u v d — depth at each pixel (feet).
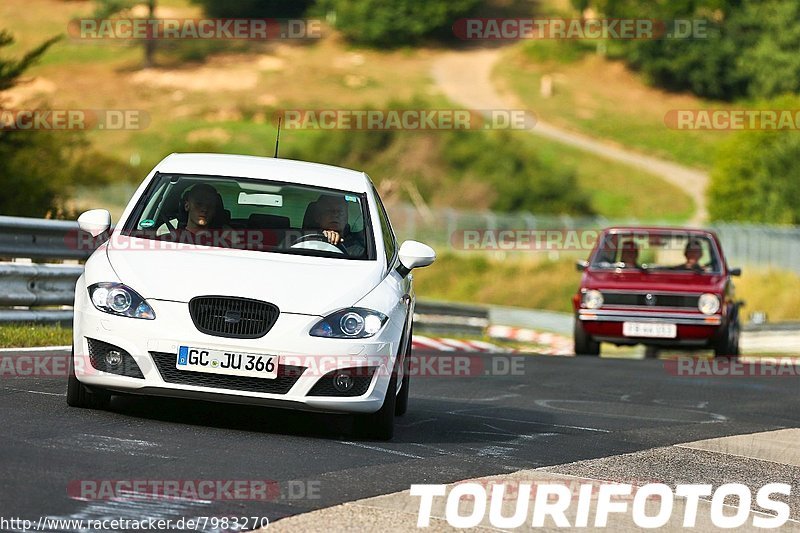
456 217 603.67
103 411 91.97
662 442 102.42
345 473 76.95
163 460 75.56
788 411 132.36
